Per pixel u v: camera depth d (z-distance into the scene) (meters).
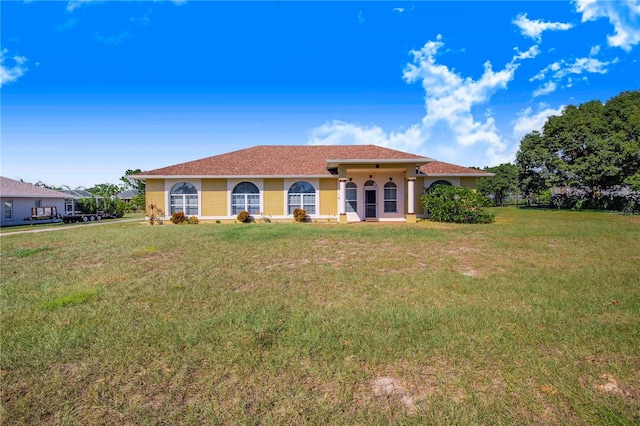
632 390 3.06
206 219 20.48
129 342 4.03
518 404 2.87
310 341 3.95
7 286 6.50
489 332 4.15
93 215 33.06
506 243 10.77
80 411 2.87
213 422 2.69
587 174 31.05
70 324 4.60
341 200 19.41
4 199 27.41
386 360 3.57
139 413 2.82
